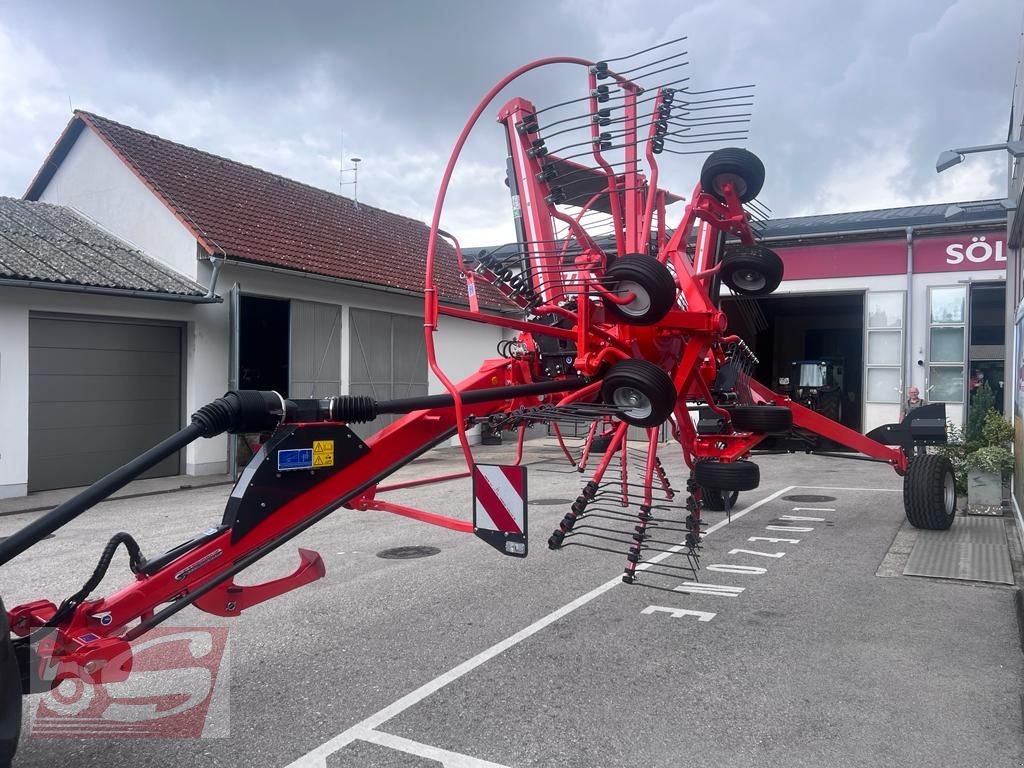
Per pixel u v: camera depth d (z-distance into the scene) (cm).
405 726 378
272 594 399
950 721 378
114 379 1275
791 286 1827
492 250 612
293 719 388
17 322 1134
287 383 1570
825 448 1182
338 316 1612
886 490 1165
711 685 424
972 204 1816
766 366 2388
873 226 1770
